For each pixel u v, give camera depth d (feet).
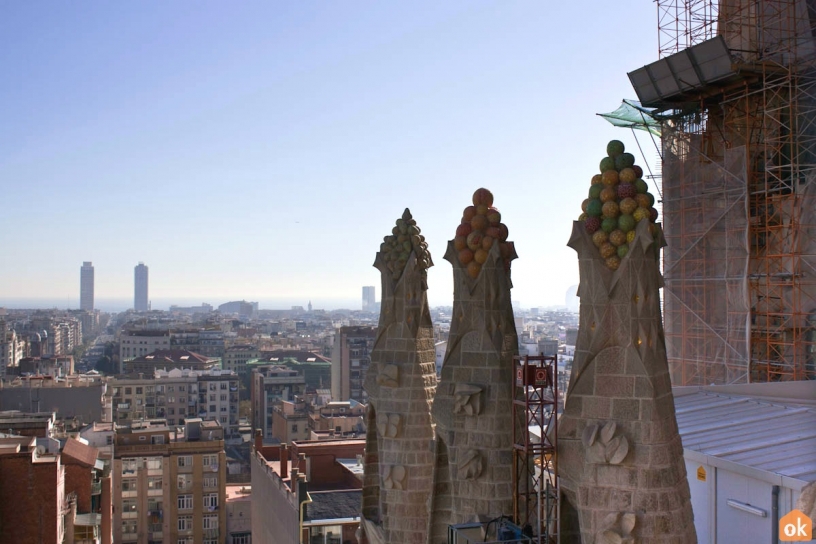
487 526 78.48
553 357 79.92
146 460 389.80
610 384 65.92
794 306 151.94
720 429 105.29
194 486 390.83
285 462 268.82
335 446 275.59
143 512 386.52
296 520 221.46
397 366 103.24
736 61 156.56
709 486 92.68
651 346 65.57
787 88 159.43
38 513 220.64
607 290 66.95
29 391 475.31
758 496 85.97
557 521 69.67
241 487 448.65
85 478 259.60
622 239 66.80
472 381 86.22
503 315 86.79
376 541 103.50
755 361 159.84
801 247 153.79
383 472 103.14
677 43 181.57
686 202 175.11
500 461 83.51
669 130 179.83
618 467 64.28
